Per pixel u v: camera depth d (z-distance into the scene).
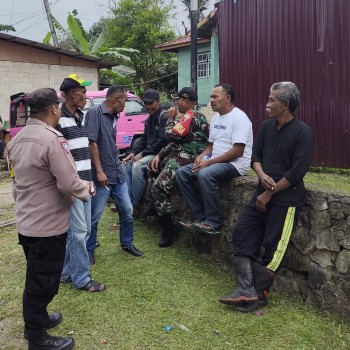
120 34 20.56
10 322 3.13
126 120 9.72
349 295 2.86
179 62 16.31
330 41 4.90
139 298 3.39
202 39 14.17
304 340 2.74
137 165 5.04
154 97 4.88
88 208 3.58
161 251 4.43
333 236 2.95
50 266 2.60
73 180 2.52
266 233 3.13
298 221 3.17
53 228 2.57
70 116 3.37
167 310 3.19
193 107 4.26
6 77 11.93
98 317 3.12
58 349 2.69
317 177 4.82
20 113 10.46
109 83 20.22
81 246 3.48
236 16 6.04
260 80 5.76
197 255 4.29
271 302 3.26
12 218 6.21
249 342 2.75
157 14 20.16
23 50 12.17
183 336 2.84
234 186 3.76
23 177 2.55
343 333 2.79
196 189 4.09
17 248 4.73
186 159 4.21
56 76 12.86
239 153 3.69
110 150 4.00
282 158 3.08
